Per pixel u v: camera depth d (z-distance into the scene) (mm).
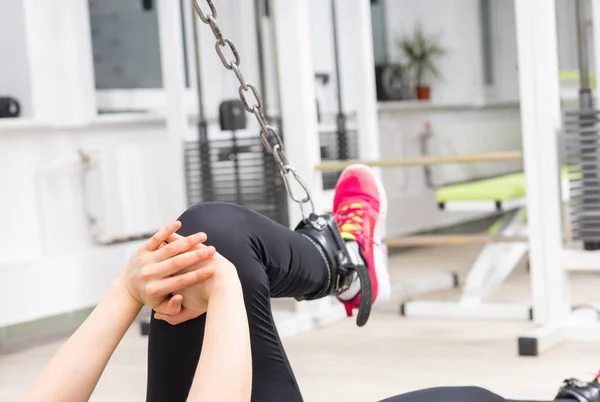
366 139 4113
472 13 6316
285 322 3516
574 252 3062
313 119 3605
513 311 3566
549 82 3031
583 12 3016
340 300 1686
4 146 3908
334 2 4160
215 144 3963
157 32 4695
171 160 3908
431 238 3373
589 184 3020
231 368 1007
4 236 3893
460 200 3895
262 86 3797
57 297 3979
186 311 1170
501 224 4125
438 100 6031
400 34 5938
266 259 1291
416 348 3164
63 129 4133
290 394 1241
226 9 4473
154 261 1134
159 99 4664
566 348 2996
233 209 1294
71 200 4176
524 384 2574
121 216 4145
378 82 5469
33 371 3246
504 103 6176
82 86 4141
